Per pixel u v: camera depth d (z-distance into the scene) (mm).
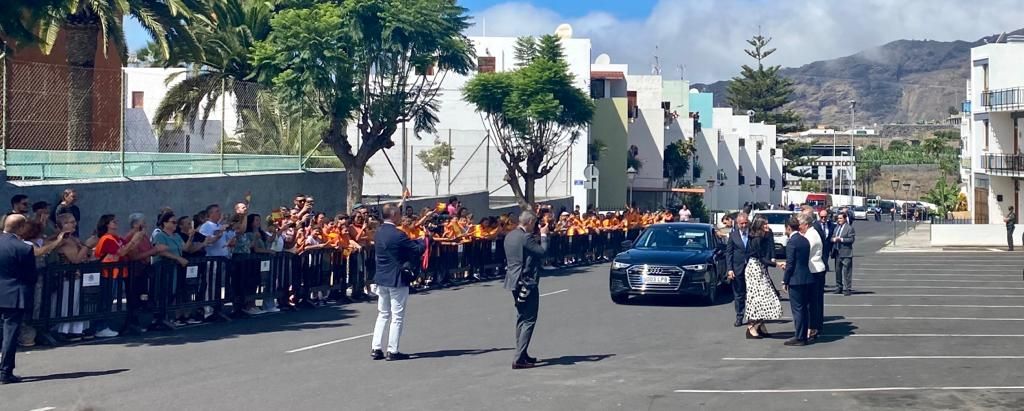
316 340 14211
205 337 14492
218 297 16250
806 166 117062
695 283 18734
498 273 26188
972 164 53781
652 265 18812
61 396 10117
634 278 18875
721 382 11062
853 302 20344
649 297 20656
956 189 87000
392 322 12477
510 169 41000
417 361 12375
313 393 10289
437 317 16953
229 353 12969
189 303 15656
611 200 63469
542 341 14219
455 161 44188
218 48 31828
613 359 12633
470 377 11266
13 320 10812
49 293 13484
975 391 10602
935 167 139625
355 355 12852
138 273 14734
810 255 14375
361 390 10461
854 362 12516
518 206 41281
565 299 20250
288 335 14734
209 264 16000
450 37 28734
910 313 18234
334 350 13281
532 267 11883
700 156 83938
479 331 15164
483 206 38656
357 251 19875
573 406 9711
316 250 18672
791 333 15234
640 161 67375
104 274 14219
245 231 17062
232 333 14938
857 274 28984
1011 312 18422
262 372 11539
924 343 14250
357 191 28781
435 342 14008
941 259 36625
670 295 19062
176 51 28562
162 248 14961
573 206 50750
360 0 26922
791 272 13945
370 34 27281
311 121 27859
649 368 11961
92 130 20094
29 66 18594
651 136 69375
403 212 24312
